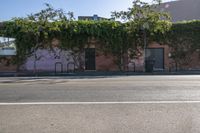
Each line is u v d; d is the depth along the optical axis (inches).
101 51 1336.1
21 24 1268.5
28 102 418.6
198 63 1368.1
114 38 1325.0
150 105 389.7
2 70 1305.4
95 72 1226.6
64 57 1327.5
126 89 539.8
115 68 1349.7
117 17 1302.9
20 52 1298.0
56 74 1115.3
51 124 300.2
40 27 1251.8
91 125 295.7
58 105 395.9
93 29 1306.6
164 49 1366.9
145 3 1229.1
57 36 1307.8
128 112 350.9
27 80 754.8
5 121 313.9
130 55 1344.7
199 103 400.2
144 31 1282.0
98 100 430.3
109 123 302.7
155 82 655.1
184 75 957.2
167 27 1268.5
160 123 300.0
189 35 1360.7
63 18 1301.7
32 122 308.3
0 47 1295.5
